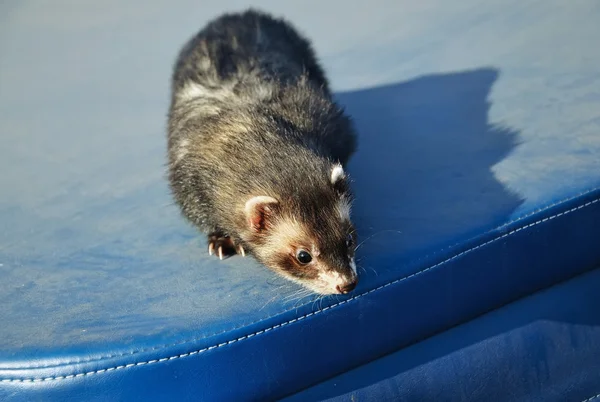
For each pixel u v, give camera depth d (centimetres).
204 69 106
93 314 92
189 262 97
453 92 111
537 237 93
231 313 90
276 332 89
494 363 93
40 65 138
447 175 100
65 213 106
